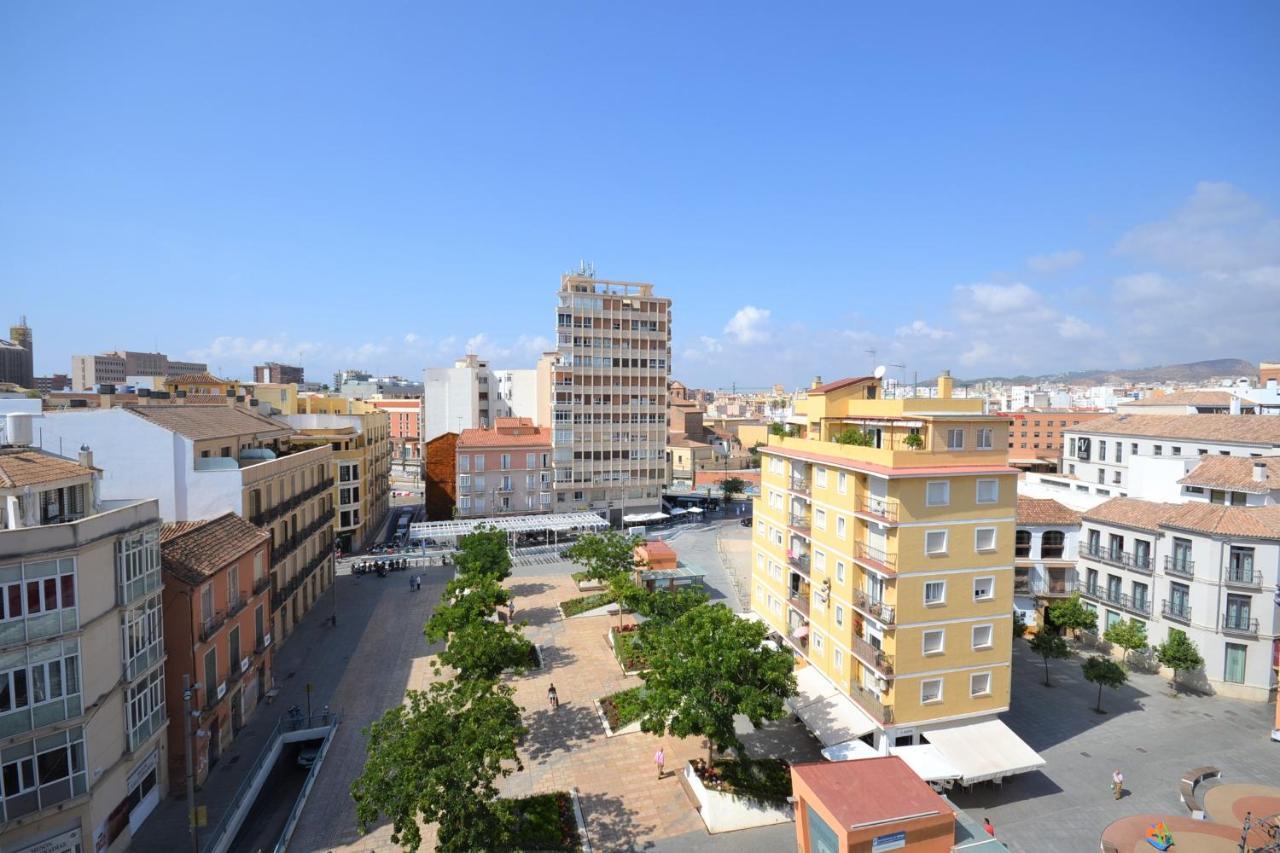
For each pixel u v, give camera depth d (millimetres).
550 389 116938
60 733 26719
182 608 35562
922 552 36531
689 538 101562
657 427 113250
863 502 39625
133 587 31188
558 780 36688
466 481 100375
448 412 143375
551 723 43094
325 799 35000
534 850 30422
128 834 30812
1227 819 32812
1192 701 45375
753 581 56375
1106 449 86750
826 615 43219
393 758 26500
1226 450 70750
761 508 54562
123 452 47469
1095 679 43750
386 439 120188
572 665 52281
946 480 36812
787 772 36344
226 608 40312
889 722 36281
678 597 50531
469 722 27797
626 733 41656
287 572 58594
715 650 34719
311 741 41844
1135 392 198000
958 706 37656
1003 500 38000
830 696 41219
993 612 38125
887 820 25578
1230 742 40219
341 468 89375
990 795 35156
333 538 75312
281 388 99000
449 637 55531
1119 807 34094
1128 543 51844
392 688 48031
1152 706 44750
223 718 39656
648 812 33969
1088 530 55312
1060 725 42375
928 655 36875
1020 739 36938
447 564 85000
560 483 105562
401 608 66875
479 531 69438
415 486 157125
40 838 26359
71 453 46719
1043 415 150750
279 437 68250
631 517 108938
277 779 38656
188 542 39594
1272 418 70688
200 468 50062
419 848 31156
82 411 48438
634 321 110500
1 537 25250
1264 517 46031
